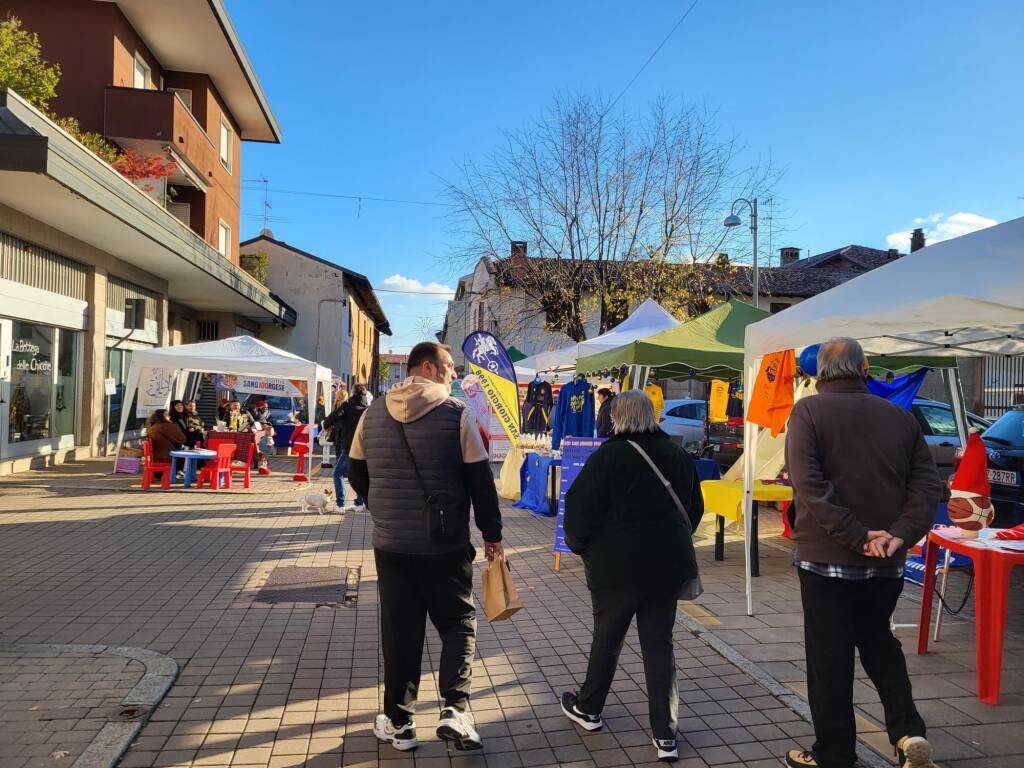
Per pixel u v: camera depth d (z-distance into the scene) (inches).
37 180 397.4
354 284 1331.2
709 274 930.7
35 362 518.3
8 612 209.5
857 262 1546.5
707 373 417.1
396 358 3211.1
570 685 163.8
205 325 1007.0
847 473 115.4
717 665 173.6
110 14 649.0
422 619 131.6
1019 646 187.9
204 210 810.2
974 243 158.9
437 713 148.6
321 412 778.8
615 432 138.6
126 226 502.0
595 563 133.1
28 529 322.0
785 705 151.3
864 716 143.7
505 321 970.1
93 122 638.5
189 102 805.2
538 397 524.1
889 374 319.9
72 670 164.1
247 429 618.2
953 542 160.2
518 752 132.1
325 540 320.2
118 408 658.8
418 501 126.9
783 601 228.4
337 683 162.7
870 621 119.3
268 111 941.8
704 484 286.0
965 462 171.8
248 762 127.0
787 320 203.6
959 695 153.9
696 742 135.7
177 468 498.6
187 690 157.3
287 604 223.0
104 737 132.1
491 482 132.3
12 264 477.4
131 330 671.1
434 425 128.2
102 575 251.3
